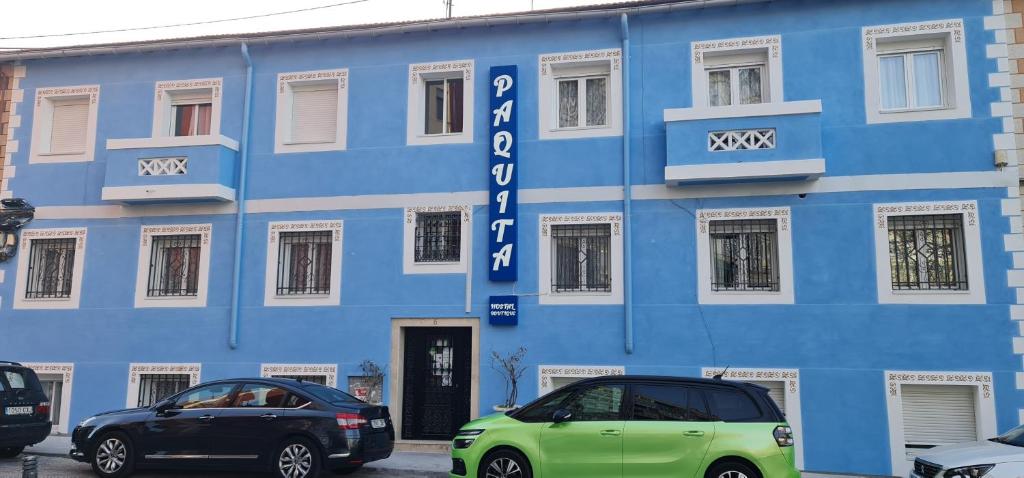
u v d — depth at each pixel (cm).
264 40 1491
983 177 1231
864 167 1270
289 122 1500
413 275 1402
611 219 1345
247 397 1085
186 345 1455
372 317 1406
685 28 1372
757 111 1270
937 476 847
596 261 1362
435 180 1420
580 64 1404
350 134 1465
